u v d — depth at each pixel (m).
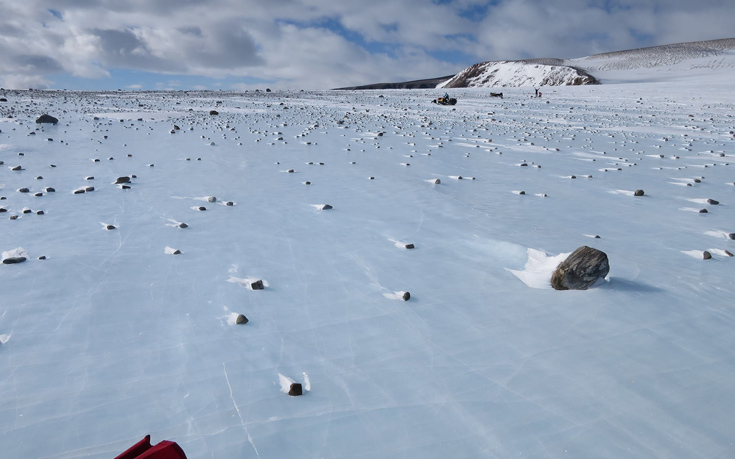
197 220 8.03
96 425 3.35
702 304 5.31
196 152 14.60
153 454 2.52
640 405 3.65
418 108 36.88
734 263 6.79
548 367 4.13
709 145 19.97
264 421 3.43
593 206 9.95
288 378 3.90
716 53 124.94
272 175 11.65
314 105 37.47
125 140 16.67
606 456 3.14
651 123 28.03
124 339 4.45
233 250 6.75
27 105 28.62
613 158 16.27
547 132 23.34
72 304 5.07
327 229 7.79
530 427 3.41
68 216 8.03
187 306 5.11
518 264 6.55
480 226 8.10
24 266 5.97
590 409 3.61
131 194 9.53
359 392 3.79
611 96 49.31
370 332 4.71
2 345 4.30
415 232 7.76
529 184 11.80
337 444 3.23
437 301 5.39
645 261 6.68
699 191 11.59
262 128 21.28
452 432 3.36
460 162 14.57
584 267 5.61
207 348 4.34
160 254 6.52
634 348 4.43
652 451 3.19
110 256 6.39
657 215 9.41
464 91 64.88
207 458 3.06
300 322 4.88
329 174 11.95
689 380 3.97
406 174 12.29
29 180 10.37
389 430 3.37
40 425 3.34
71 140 16.14
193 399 3.65
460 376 4.01
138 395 3.68
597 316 5.02
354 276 6.03
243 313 5.02
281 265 6.30
